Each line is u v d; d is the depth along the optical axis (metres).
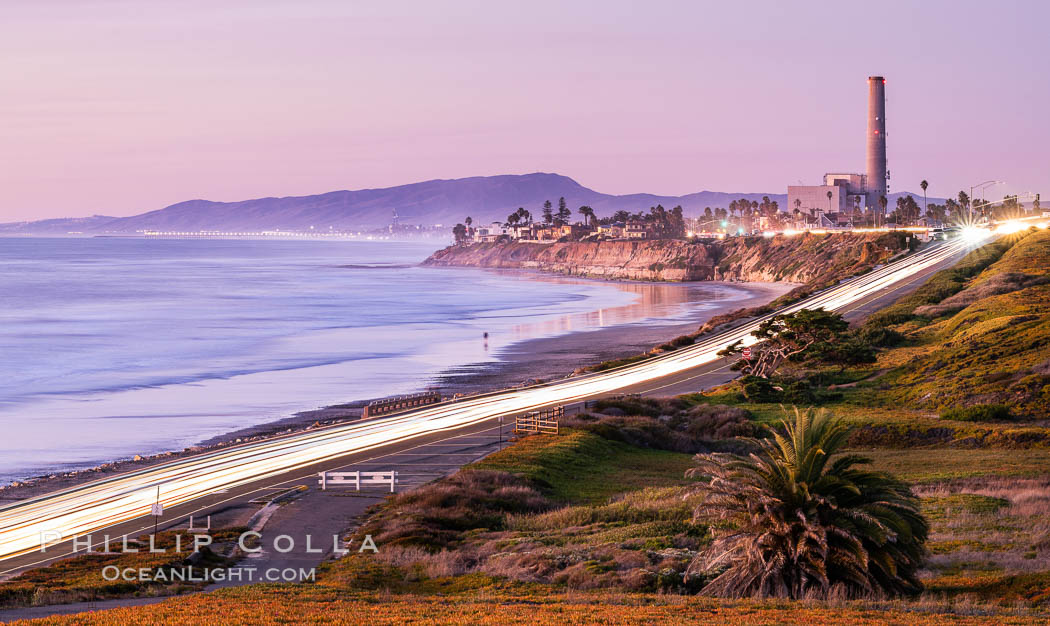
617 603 24.98
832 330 84.69
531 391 87.00
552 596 26.02
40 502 49.16
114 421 78.00
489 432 65.12
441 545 35.66
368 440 63.75
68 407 84.69
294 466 55.00
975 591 25.66
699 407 72.38
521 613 23.08
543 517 39.78
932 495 41.66
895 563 25.34
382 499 45.09
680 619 21.95
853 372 84.88
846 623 21.36
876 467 51.31
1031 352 76.19
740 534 26.59
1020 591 25.30
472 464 52.75
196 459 60.16
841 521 25.38
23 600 28.03
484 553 33.53
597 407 72.88
